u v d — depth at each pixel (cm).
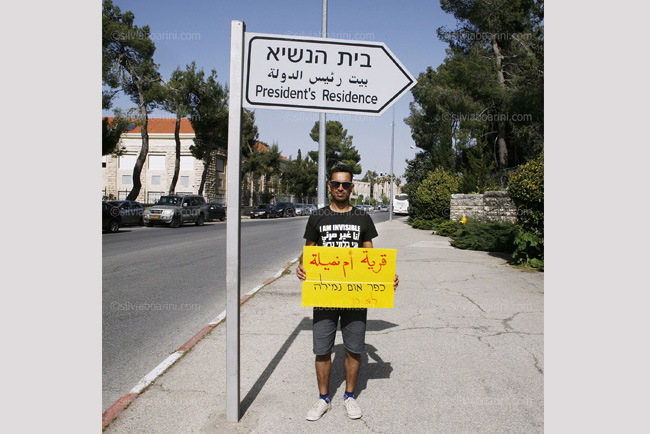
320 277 315
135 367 420
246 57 306
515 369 409
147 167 4519
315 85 310
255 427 304
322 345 320
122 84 2861
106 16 2731
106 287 783
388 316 585
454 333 512
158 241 1611
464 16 2477
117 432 296
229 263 305
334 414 325
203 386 368
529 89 1986
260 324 548
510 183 1011
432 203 2420
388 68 313
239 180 299
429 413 327
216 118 3331
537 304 651
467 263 1064
